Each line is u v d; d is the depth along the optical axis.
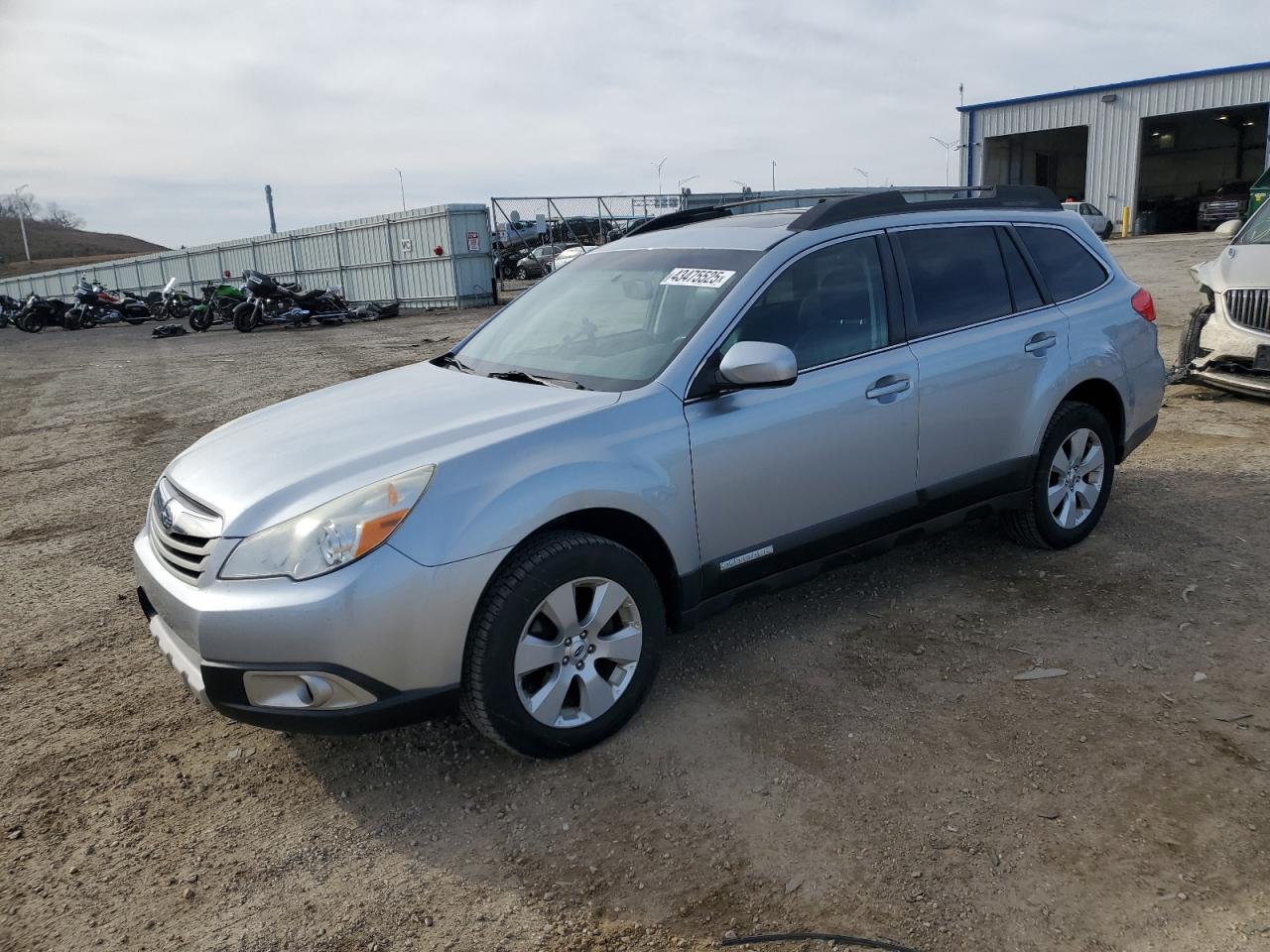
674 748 3.16
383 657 2.71
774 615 4.16
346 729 2.76
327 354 15.45
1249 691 3.31
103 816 2.97
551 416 3.14
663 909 2.45
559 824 2.81
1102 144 36.25
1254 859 2.50
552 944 2.35
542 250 30.47
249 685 2.73
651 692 3.53
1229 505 5.18
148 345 20.53
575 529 3.13
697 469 3.29
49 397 12.88
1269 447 6.27
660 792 2.92
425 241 26.34
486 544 2.80
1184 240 28.27
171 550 3.03
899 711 3.31
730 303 3.49
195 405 11.03
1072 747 3.04
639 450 3.16
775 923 2.37
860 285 3.84
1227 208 31.12
